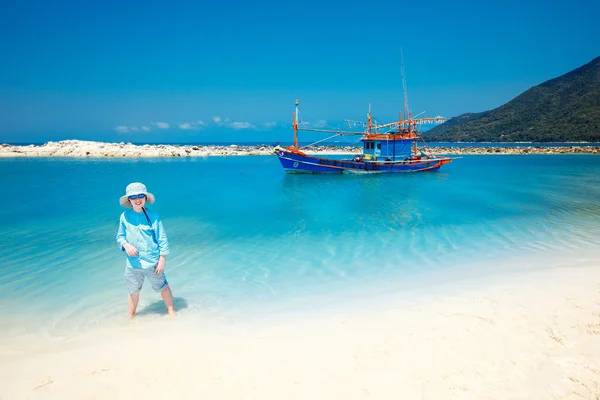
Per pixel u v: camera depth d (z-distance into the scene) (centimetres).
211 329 482
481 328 446
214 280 672
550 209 1368
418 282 642
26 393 346
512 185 2169
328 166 2878
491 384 338
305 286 638
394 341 424
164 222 1186
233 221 1199
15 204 1527
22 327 498
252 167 3631
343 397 328
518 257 783
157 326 495
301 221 1194
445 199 1653
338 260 783
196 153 5462
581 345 398
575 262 738
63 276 702
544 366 362
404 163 2989
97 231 1073
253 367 382
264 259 795
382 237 977
